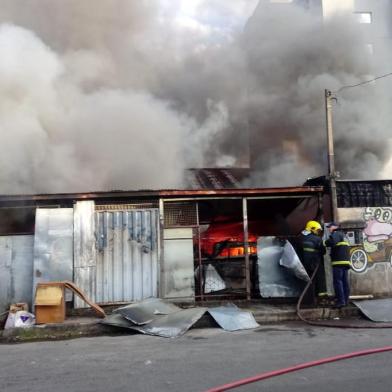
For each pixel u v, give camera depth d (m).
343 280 7.76
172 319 6.91
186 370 4.50
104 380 4.26
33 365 4.97
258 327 6.98
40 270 8.28
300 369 4.40
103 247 8.45
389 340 5.70
